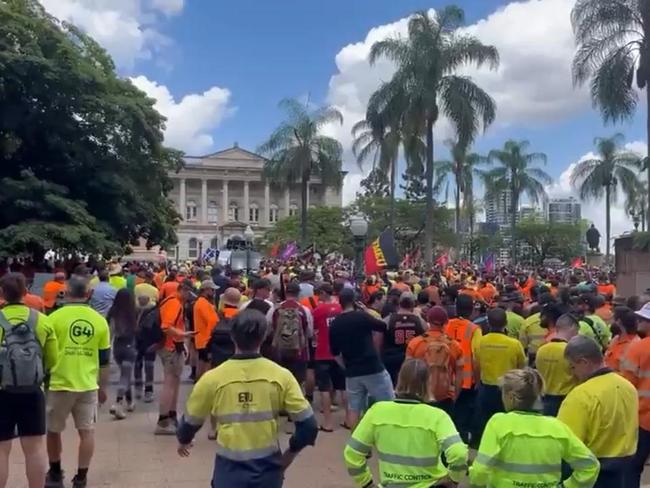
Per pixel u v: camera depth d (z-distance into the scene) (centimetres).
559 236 7700
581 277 2238
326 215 7356
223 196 11181
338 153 4916
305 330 930
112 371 1404
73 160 2984
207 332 1066
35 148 2992
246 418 418
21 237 2512
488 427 404
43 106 2881
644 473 791
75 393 686
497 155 6331
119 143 3042
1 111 2823
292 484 738
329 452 867
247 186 11256
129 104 3008
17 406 590
